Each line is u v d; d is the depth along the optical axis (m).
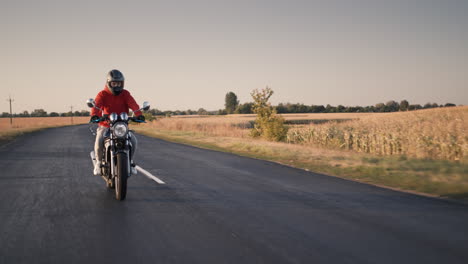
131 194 6.48
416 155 14.73
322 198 6.36
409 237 4.20
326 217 5.06
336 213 5.29
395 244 3.95
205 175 8.93
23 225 4.51
